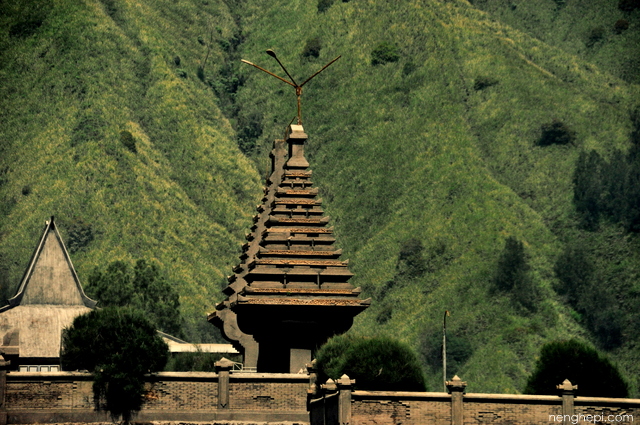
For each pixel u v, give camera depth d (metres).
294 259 58.19
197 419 52.75
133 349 52.78
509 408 49.16
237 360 101.00
